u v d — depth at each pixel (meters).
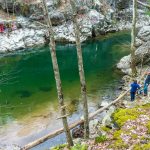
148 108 17.91
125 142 14.14
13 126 19.55
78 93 24.91
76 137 16.95
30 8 44.38
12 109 22.41
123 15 54.19
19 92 26.08
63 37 44.50
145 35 33.59
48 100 23.78
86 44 44.25
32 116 20.91
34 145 16.52
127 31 51.03
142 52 29.86
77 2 46.97
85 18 47.28
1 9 45.56
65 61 36.41
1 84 28.45
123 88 24.78
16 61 36.69
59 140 17.00
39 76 30.64
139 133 14.77
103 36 48.06
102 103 21.70
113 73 29.94
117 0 54.12
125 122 16.09
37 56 38.66
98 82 27.36
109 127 16.59
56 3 45.97
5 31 42.38
